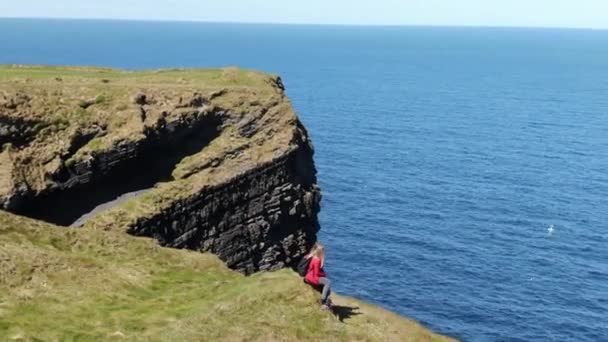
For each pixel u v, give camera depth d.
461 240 76.06
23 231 31.84
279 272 29.05
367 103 183.25
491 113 170.38
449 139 133.25
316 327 25.20
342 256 70.75
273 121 54.25
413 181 100.56
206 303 26.94
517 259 71.00
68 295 26.55
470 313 59.00
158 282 30.03
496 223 81.88
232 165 50.66
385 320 28.83
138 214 43.88
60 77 50.78
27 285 26.48
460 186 98.06
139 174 47.06
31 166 40.72
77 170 43.00
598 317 58.97
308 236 59.16
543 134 140.25
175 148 49.31
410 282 64.88
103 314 25.17
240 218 51.03
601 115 170.50
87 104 45.50
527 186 98.31
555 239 76.88
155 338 23.20
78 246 32.72
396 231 78.69
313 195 59.59
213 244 48.81
